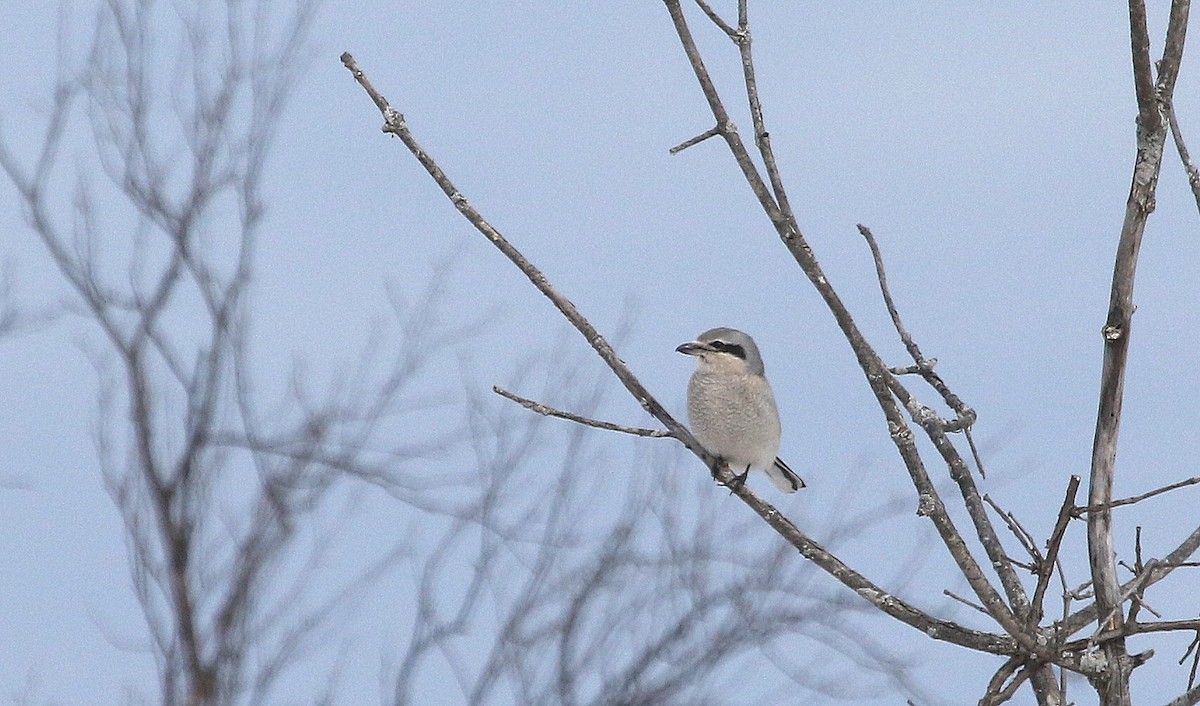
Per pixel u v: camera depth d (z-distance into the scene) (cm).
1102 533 680
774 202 729
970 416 744
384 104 795
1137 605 662
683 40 743
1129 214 682
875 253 812
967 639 701
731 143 734
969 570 685
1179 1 674
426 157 800
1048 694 679
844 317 721
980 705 681
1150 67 666
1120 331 687
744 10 752
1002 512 708
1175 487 664
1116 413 694
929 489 704
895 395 751
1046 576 677
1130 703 663
